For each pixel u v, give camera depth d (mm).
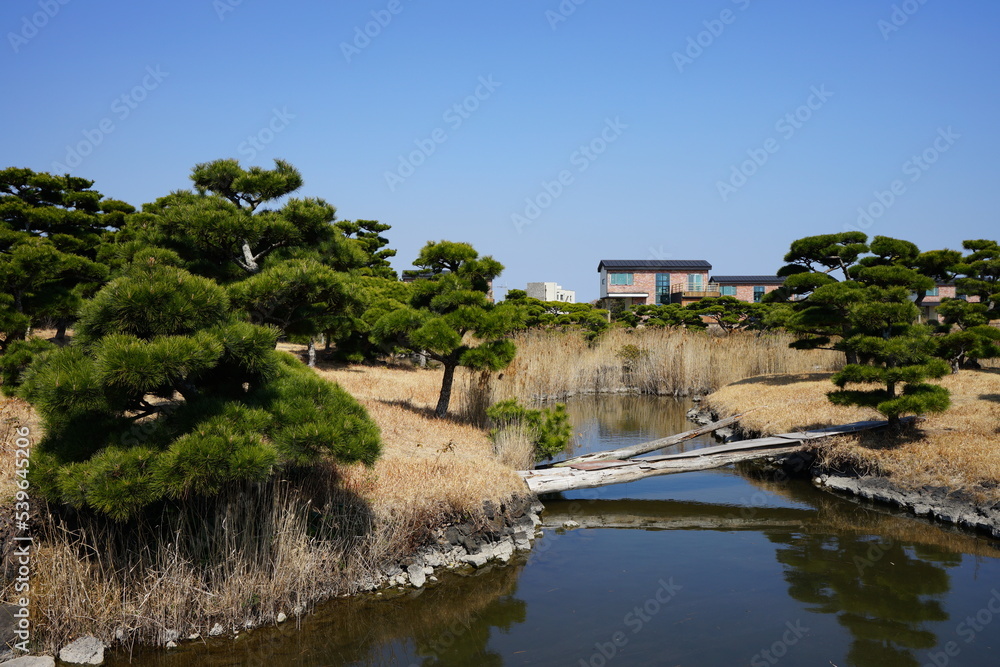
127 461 4949
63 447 5320
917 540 8406
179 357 4957
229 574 6070
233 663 5484
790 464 12070
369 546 7008
